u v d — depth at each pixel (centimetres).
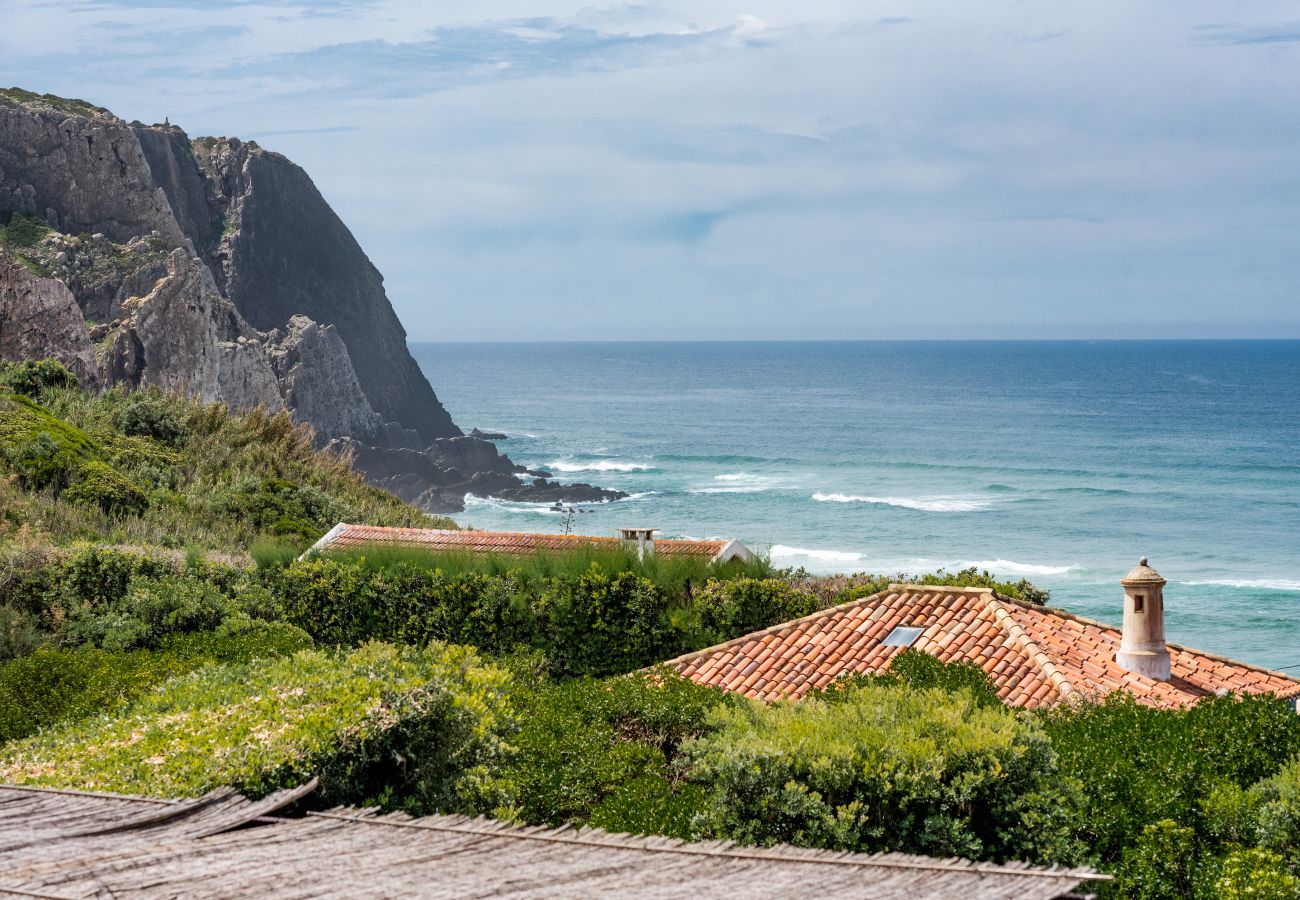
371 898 611
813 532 9450
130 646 2302
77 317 8619
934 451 14725
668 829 1202
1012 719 1148
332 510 4144
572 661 2392
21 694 1775
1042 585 7606
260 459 4547
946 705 1208
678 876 656
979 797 1077
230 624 2367
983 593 2217
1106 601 7194
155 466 4094
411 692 1195
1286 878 953
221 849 705
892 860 685
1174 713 1427
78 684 1819
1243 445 15112
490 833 740
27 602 2470
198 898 609
